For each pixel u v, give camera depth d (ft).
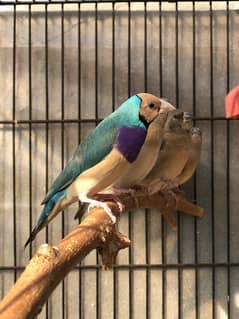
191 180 1.59
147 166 1.23
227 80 1.59
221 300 1.60
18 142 1.60
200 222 1.59
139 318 1.60
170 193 1.39
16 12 1.59
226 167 1.59
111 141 1.19
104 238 0.95
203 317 1.60
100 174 1.19
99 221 0.98
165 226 1.60
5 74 1.60
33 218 1.60
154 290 1.60
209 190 1.59
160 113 1.20
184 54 1.59
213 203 1.59
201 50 1.59
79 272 1.60
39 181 1.60
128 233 1.60
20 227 1.60
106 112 1.59
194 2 1.58
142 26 1.59
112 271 1.60
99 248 0.99
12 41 1.59
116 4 1.59
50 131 1.60
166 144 1.33
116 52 1.59
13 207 1.60
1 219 1.60
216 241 1.60
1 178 1.60
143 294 1.60
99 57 1.59
